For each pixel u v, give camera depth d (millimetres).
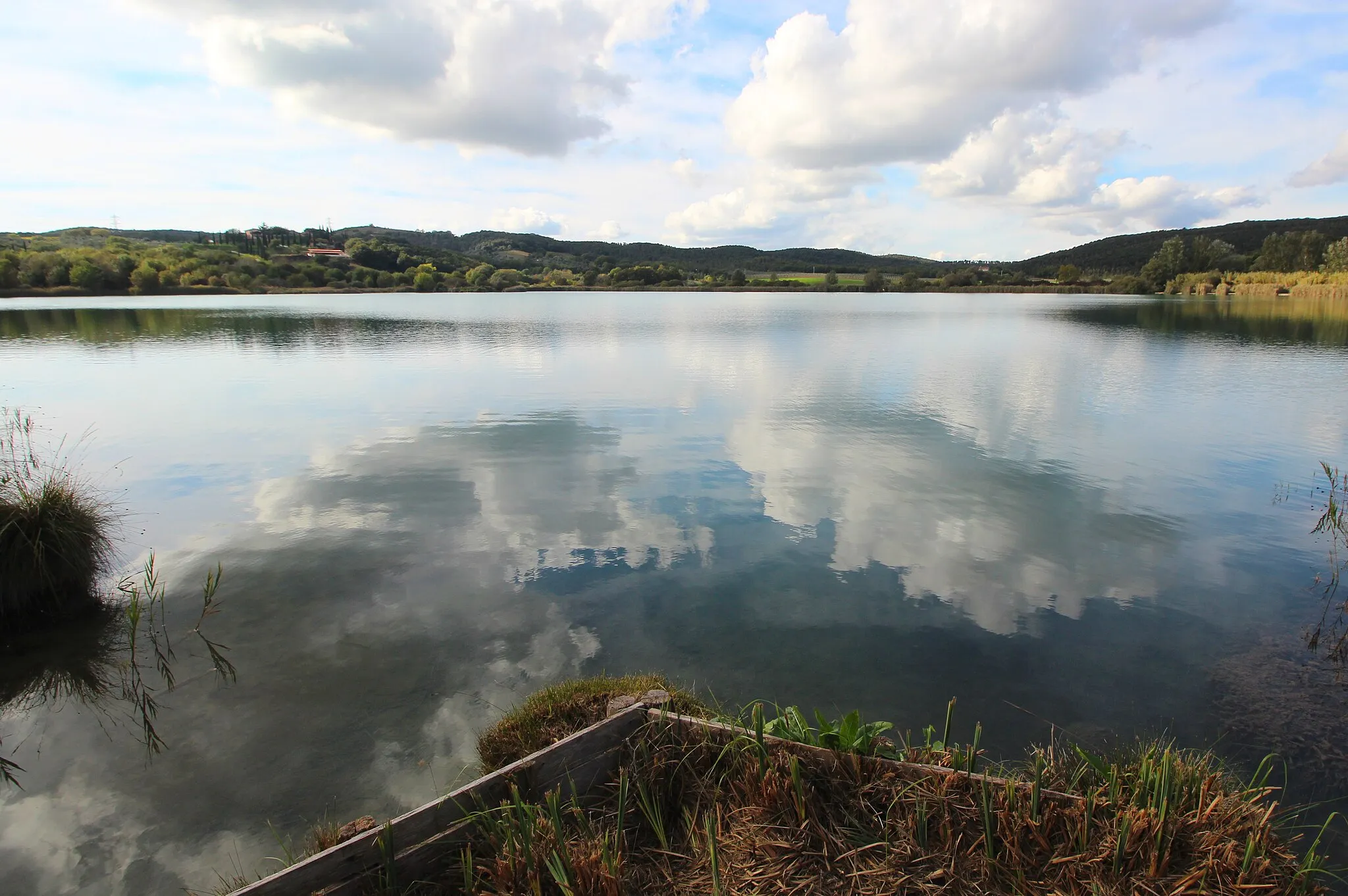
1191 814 3367
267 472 10680
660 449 12156
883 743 4141
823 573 7086
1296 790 4102
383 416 14875
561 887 3008
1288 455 11930
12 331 35156
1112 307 63562
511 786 3287
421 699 4965
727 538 8016
